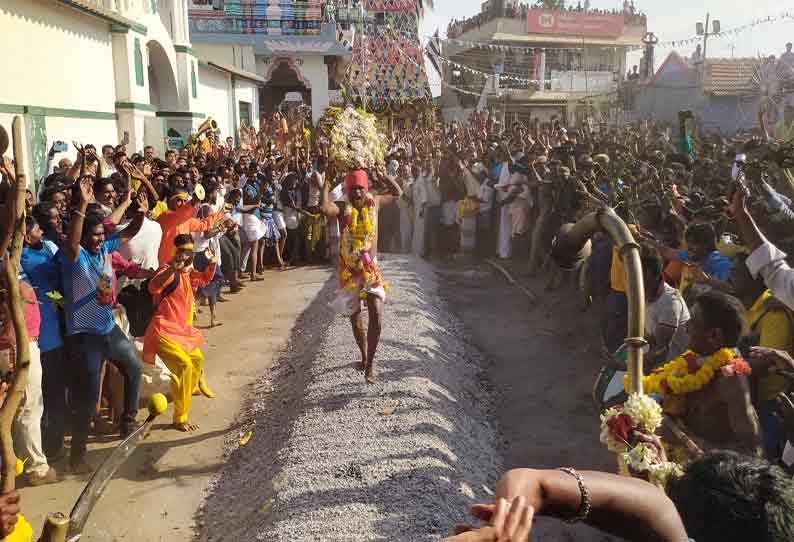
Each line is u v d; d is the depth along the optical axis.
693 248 5.50
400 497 4.32
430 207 13.92
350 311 6.23
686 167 11.38
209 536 4.62
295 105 34.72
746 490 1.42
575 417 6.41
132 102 14.39
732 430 3.43
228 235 11.26
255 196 11.92
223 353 8.36
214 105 22.31
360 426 5.40
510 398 6.93
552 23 37.53
